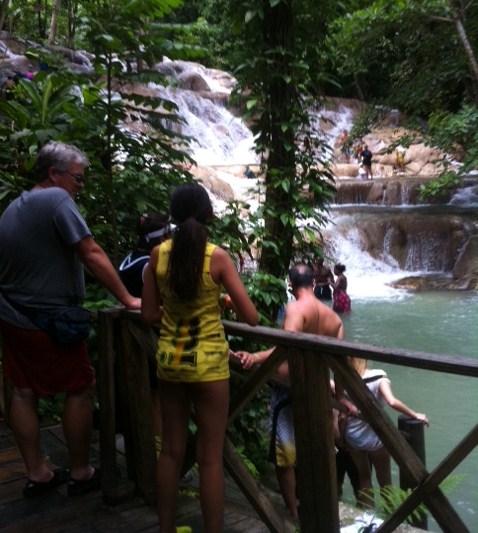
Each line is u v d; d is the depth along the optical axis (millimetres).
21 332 2795
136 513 2955
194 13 26984
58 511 2973
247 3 5121
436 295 12844
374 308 11844
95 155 4289
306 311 3633
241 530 2855
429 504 2172
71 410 2975
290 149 5273
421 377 7723
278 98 5355
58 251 2770
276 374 2787
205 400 2334
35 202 2742
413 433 3871
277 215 5230
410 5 11055
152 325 2545
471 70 11289
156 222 3398
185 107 22328
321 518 2324
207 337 2322
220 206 15188
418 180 19906
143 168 4531
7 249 2770
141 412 3021
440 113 12328
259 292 4773
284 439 3625
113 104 4219
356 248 15148
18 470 3381
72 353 2889
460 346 9305
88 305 3932
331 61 5629
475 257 14180
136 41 4043
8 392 3924
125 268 3422
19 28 18453
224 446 2602
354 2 5586
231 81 26719
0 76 14516
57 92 4445
